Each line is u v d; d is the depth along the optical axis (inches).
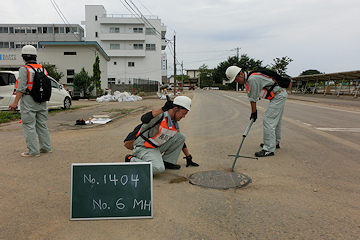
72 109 511.5
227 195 126.8
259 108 560.7
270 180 146.4
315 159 186.1
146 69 2122.3
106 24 2076.8
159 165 139.6
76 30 2034.9
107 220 104.1
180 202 119.4
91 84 1005.2
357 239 89.9
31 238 90.8
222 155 198.1
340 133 277.6
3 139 243.6
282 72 1577.3
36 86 179.5
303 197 124.4
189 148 220.2
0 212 108.8
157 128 137.7
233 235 93.0
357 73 978.1
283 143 234.8
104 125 336.5
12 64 1091.9
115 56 2073.1
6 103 394.6
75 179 104.2
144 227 98.6
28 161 177.5
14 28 1998.0
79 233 94.3
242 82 190.5
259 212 109.8
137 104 684.7
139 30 2090.3
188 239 90.7
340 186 137.6
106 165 105.3
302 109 537.6
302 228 97.1
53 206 114.8
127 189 105.4
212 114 475.5
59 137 258.8
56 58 1054.4
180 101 138.7
